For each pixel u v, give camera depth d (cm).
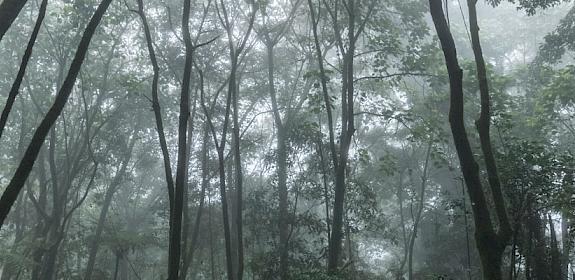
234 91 1343
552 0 1428
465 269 2106
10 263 1584
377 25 1563
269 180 1627
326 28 1741
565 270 1616
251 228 1582
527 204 1126
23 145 1822
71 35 1805
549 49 1747
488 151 771
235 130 1316
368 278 1992
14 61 1953
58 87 1698
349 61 1291
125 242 1697
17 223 1986
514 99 2019
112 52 1814
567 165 1179
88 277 1844
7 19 574
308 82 1922
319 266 1475
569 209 1196
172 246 718
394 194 2606
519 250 1267
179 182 739
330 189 1552
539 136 1834
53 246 1580
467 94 1883
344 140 1271
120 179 2044
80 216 2533
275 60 2008
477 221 698
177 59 1778
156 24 1858
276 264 1461
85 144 1708
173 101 2069
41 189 1830
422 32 1659
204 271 2370
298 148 1509
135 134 2080
